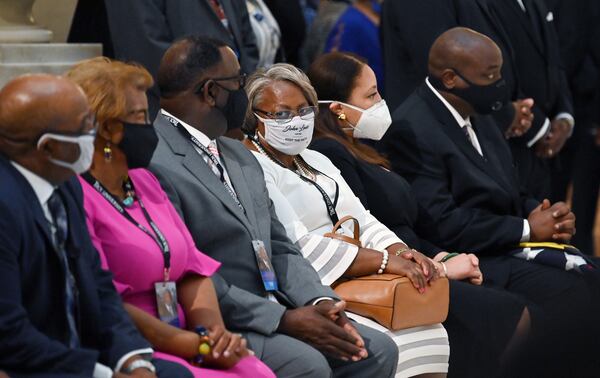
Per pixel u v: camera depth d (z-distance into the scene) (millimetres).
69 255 7695
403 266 10461
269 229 9984
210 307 8898
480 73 12656
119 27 12742
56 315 7641
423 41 14406
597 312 5934
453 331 11352
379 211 11977
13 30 12883
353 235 11250
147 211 8750
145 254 8477
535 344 5918
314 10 18969
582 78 17797
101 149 8531
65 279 7609
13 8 13016
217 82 9742
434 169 12719
